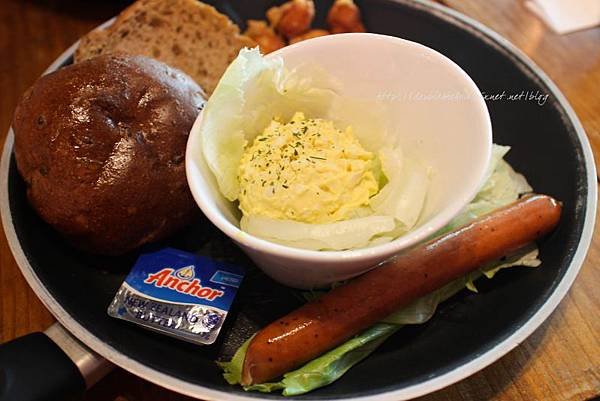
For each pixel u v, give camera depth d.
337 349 0.30
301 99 0.34
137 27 0.41
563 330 0.32
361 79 0.34
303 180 0.30
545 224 0.33
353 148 0.32
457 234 0.31
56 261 0.34
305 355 0.29
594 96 0.41
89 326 0.31
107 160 0.32
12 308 0.34
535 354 0.31
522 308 0.31
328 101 0.34
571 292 0.33
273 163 0.31
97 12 0.48
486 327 0.31
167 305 0.32
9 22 0.48
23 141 0.33
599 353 0.31
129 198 0.32
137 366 0.29
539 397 0.30
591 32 0.44
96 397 0.32
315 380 0.29
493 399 0.31
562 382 0.31
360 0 0.43
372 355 0.31
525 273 0.33
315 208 0.30
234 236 0.28
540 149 0.37
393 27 0.43
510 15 0.45
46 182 0.33
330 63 0.33
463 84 0.31
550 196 0.35
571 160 0.35
